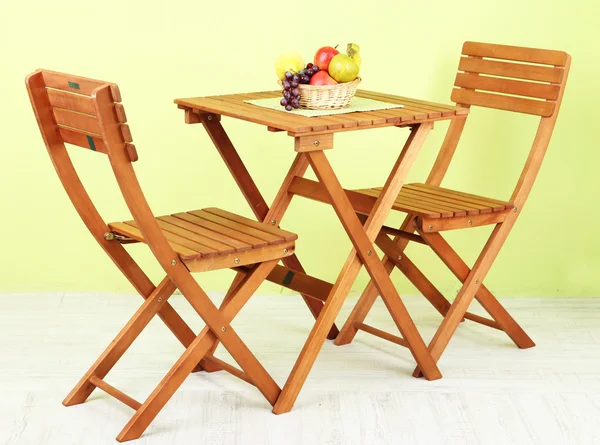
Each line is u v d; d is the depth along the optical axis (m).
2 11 3.14
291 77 2.42
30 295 3.34
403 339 2.67
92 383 2.45
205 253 2.21
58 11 3.15
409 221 2.88
